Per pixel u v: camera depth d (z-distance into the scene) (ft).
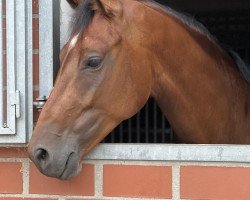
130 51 5.06
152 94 5.53
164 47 5.41
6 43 5.05
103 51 4.85
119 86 4.99
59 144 4.63
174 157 4.71
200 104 5.84
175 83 5.59
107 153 4.87
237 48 13.04
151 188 4.82
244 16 12.61
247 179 4.62
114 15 4.96
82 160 4.94
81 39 4.83
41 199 5.12
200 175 4.71
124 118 5.10
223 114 6.09
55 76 5.25
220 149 4.62
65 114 4.71
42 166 4.62
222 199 4.67
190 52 5.71
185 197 4.75
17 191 5.17
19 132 5.02
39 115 4.93
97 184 4.94
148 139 12.85
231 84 6.29
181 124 5.81
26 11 5.06
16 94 4.98
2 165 5.20
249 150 4.56
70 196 5.03
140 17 5.18
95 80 4.84
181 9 12.21
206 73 5.90
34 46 5.24
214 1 11.80
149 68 5.26
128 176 4.87
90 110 4.85
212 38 6.36
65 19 5.35
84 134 4.81
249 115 6.55
